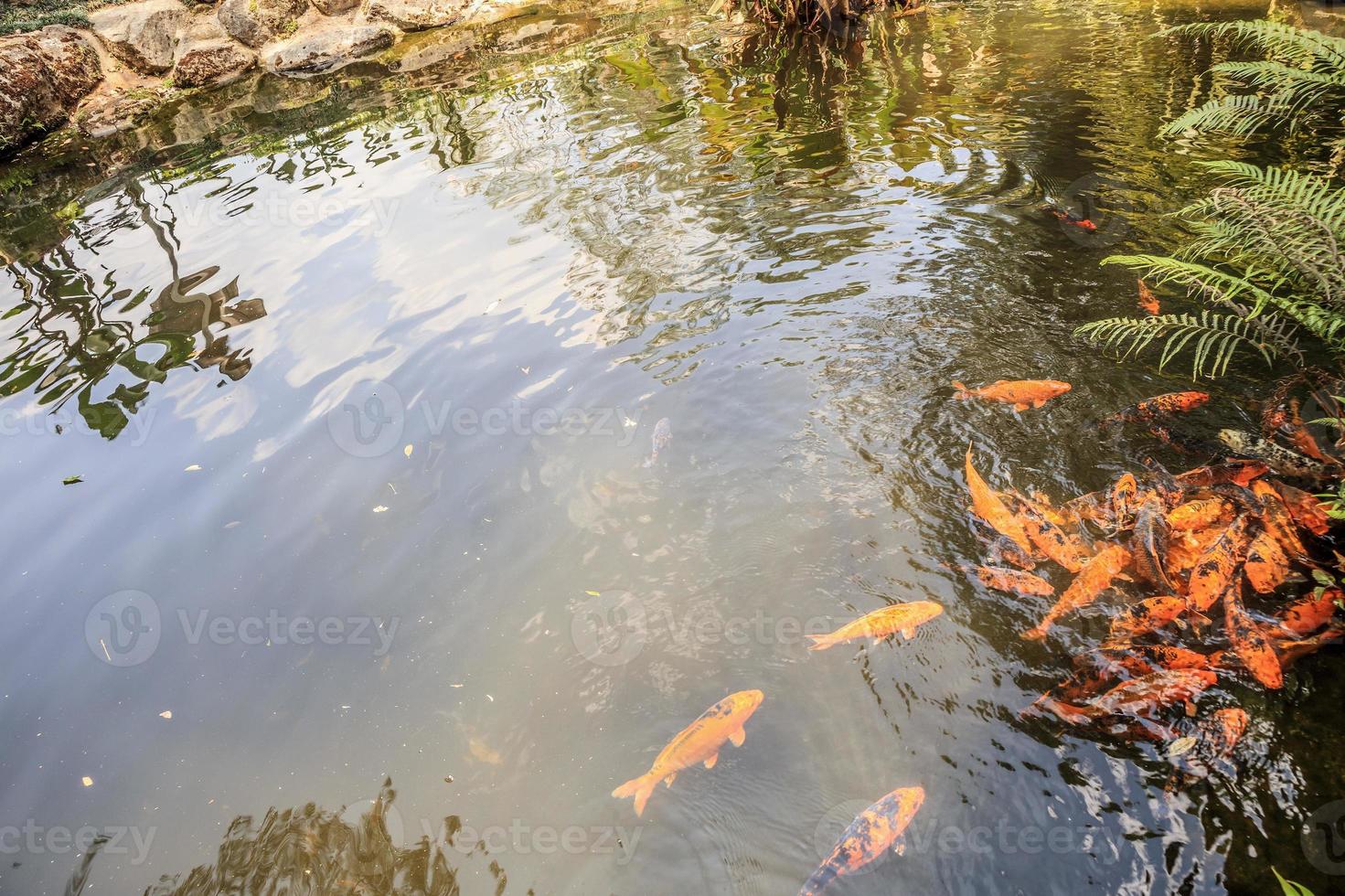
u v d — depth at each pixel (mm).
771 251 5797
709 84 9672
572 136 8547
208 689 3346
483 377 4973
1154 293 4789
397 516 4074
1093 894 2299
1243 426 3734
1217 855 2330
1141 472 3590
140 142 11180
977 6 11414
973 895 2340
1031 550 3322
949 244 5570
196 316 6145
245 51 13609
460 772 2918
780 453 4070
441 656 3354
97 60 12734
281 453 4598
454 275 6148
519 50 12391
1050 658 2916
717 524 3740
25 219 8953
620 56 11250
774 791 2693
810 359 4664
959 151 6914
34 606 3834
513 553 3775
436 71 12047
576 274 5906
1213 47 8328
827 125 7883
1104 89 7754
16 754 3186
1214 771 2512
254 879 2697
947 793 2600
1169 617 2934
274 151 9648
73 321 6387
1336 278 3924
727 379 4617
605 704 3059
